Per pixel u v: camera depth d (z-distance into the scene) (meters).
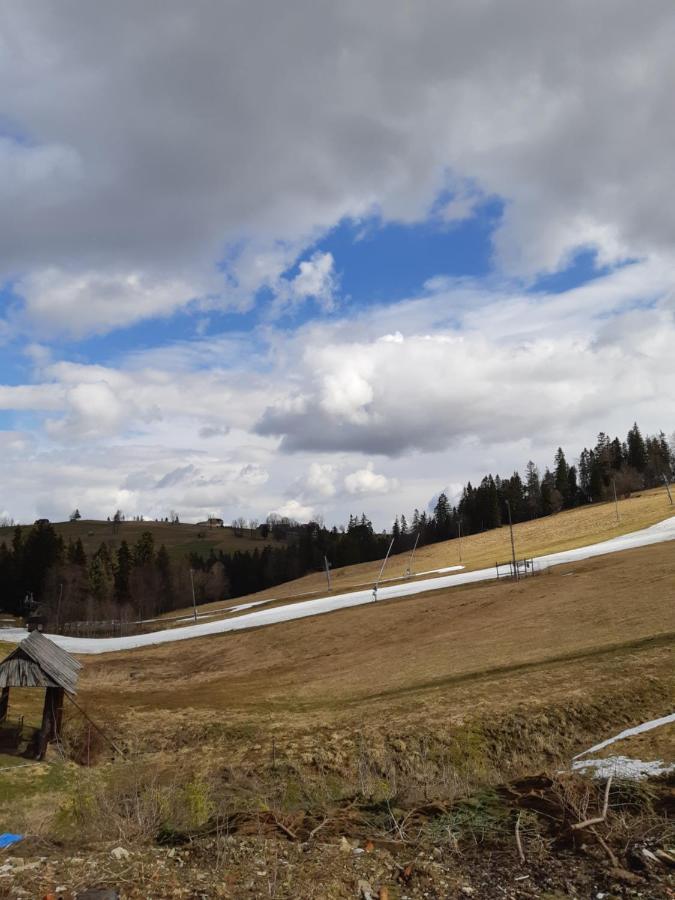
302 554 148.88
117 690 40.16
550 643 34.28
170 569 129.12
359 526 162.62
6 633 82.19
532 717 20.06
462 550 113.44
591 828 6.23
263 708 29.59
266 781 17.69
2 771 19.62
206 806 9.08
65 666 25.08
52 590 107.06
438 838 6.55
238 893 5.05
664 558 56.16
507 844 6.21
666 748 12.54
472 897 5.12
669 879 5.08
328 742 20.66
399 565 113.19
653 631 31.89
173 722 26.97
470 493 159.88
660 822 6.41
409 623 50.50
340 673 37.69
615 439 160.12
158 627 86.75
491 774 13.95
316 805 8.95
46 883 5.13
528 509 161.12
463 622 46.78
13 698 32.19
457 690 25.81
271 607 84.56
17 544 118.94
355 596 76.31
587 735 18.88
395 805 8.03
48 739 23.03
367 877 5.55
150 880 5.27
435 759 18.38
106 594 111.31
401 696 27.30
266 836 7.00
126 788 13.56
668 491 111.81
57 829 9.93
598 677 23.58
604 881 5.18
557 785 7.40
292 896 5.01
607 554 67.88
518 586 56.59
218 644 58.03
